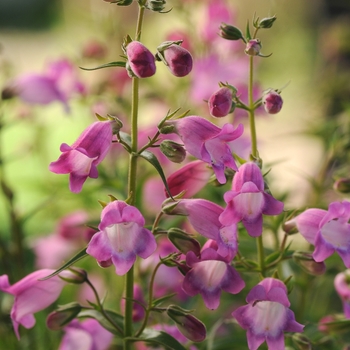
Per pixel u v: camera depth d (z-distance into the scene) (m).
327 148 0.75
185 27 0.85
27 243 0.76
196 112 0.77
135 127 0.57
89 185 0.72
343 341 0.65
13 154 0.88
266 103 0.58
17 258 0.72
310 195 0.74
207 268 0.56
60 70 0.76
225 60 0.77
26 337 0.70
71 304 0.59
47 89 0.75
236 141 0.71
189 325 0.57
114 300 0.73
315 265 0.58
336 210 0.56
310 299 0.73
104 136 0.56
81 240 0.74
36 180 0.79
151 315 0.63
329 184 0.71
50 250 0.75
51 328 0.59
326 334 0.63
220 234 0.56
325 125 0.75
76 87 0.77
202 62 0.76
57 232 0.75
